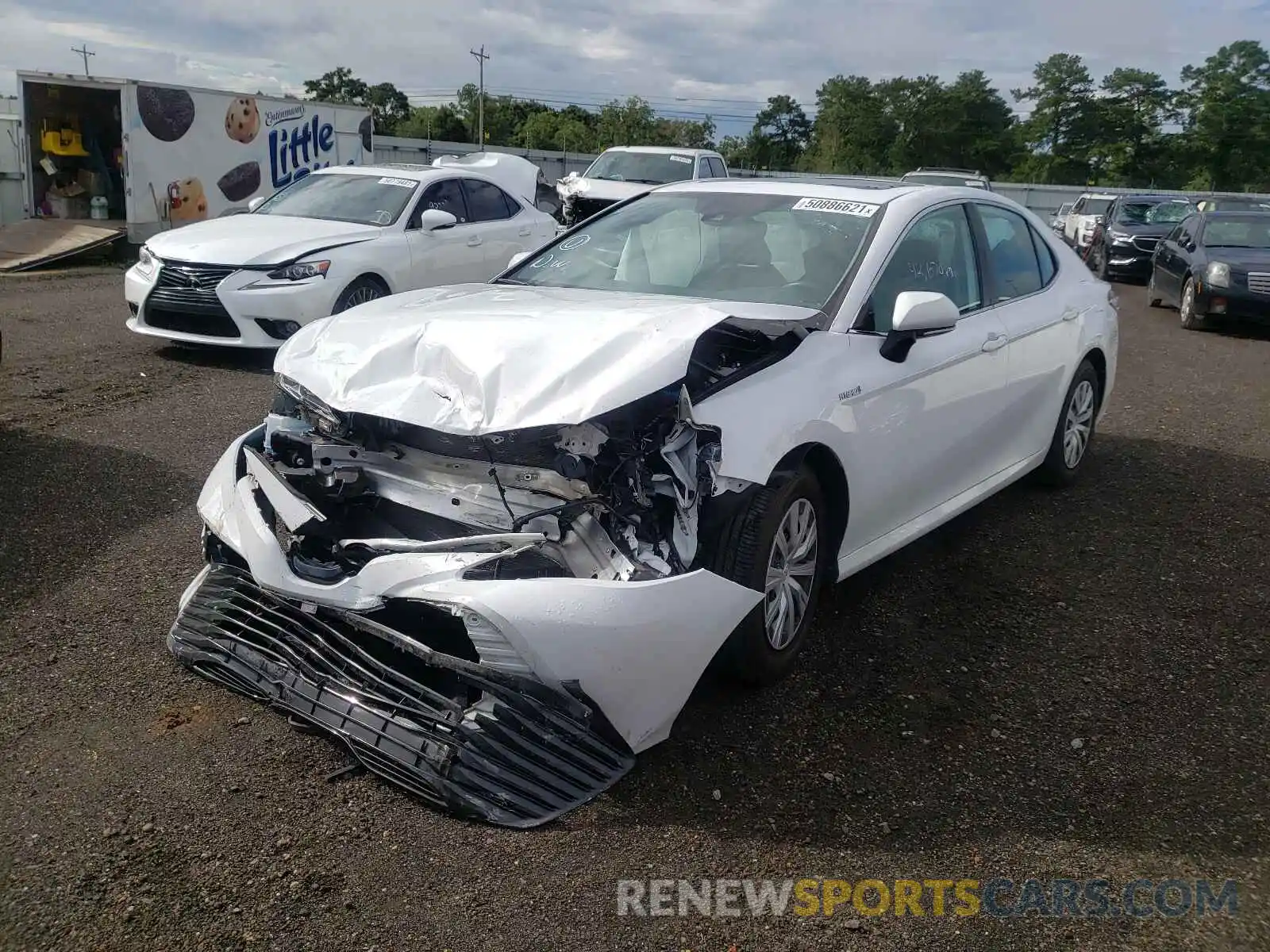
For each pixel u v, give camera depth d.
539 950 2.47
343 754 3.17
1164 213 21.22
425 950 2.45
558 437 3.12
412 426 3.39
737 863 2.81
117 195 17.44
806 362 3.70
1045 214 43.66
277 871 2.67
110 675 3.57
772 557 3.55
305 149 18.80
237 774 3.05
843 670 3.90
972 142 81.31
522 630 2.86
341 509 3.47
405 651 3.02
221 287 8.27
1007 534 5.39
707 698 3.64
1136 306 16.42
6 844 2.72
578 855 2.80
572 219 15.88
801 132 88.69
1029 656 4.09
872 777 3.23
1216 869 2.87
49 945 2.40
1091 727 3.58
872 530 4.12
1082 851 2.93
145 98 15.88
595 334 3.24
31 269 14.81
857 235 4.35
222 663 3.43
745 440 3.29
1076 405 5.98
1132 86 79.44
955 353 4.44
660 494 3.14
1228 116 76.19
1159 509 5.85
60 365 8.40
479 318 3.47
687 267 4.39
